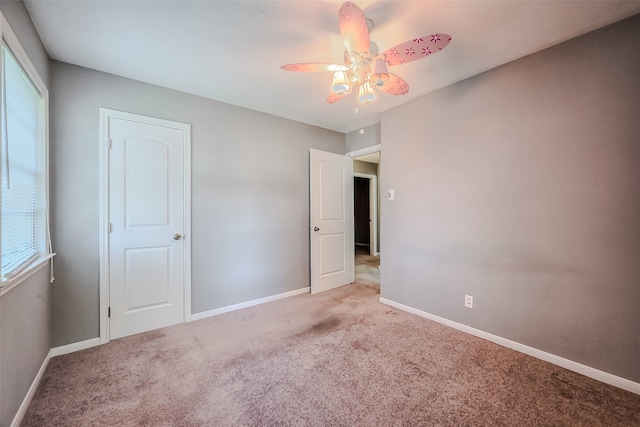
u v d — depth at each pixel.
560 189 1.96
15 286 1.42
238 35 1.85
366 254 7.02
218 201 2.96
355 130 4.02
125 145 2.43
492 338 2.32
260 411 1.53
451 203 2.59
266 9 1.61
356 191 8.71
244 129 3.13
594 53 1.81
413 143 2.92
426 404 1.58
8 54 1.39
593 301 1.83
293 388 1.72
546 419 1.48
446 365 1.97
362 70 1.71
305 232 3.71
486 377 1.83
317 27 1.77
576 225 1.89
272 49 2.02
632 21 1.67
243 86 2.61
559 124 1.96
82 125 2.24
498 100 2.27
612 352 1.76
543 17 1.68
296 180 3.61
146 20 1.70
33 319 1.69
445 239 2.65
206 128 2.87
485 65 2.25
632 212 1.69
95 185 2.29
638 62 1.66
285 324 2.69
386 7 1.59
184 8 1.60
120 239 2.41
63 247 2.16
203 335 2.45
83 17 1.67
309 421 1.46
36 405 1.57
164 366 1.97
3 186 1.35
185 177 2.74
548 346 2.02
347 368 1.94
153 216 2.57
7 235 1.44
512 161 2.19
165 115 2.63
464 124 2.49
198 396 1.65
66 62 2.17
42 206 1.95
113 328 2.38
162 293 2.62
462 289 2.52
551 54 1.99
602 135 1.78
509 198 2.21
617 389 1.71
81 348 2.21
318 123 3.71
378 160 6.28
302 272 3.68
